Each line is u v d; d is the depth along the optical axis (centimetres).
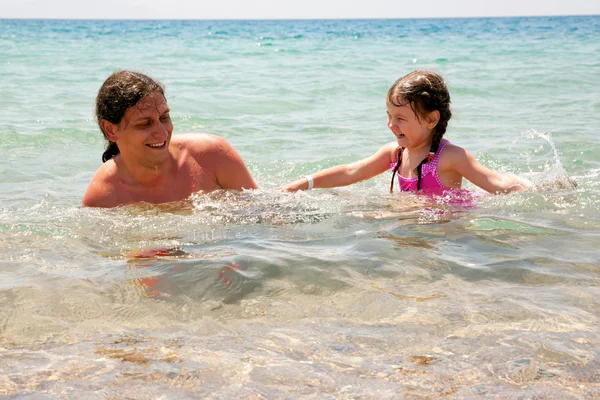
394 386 181
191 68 1539
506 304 234
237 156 399
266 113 814
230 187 396
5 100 901
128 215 357
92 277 266
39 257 294
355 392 178
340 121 745
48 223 345
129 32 5497
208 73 1389
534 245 304
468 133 649
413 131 414
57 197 421
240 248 303
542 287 252
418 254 290
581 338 207
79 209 372
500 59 1745
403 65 1595
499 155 538
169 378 186
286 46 2805
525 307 231
